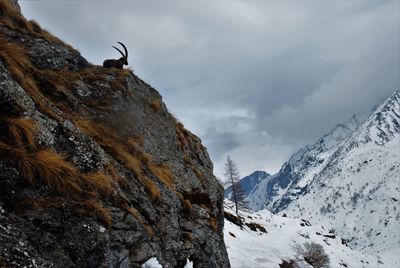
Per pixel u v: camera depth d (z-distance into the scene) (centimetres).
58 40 1330
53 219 602
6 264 477
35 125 675
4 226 520
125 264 747
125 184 854
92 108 1057
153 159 1151
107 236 665
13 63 845
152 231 873
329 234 7088
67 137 745
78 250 608
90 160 761
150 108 1307
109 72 1230
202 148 1580
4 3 1170
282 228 6200
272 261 3209
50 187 631
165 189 1057
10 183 578
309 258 3775
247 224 5012
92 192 702
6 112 642
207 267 1107
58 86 1001
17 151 607
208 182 1384
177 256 959
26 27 1216
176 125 1461
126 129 1107
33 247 543
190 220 1135
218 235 1264
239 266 2877
